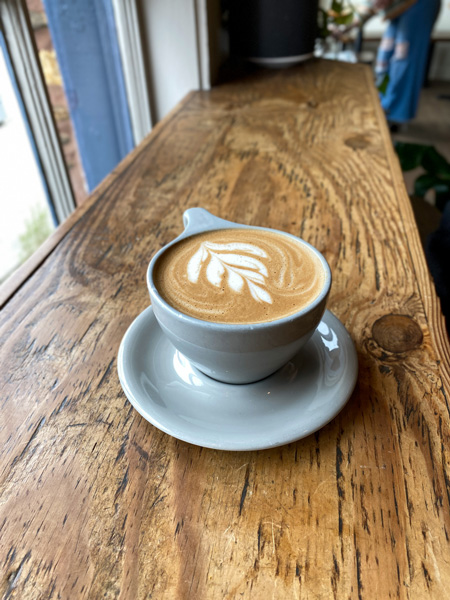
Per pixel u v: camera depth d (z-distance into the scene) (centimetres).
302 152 55
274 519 20
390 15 184
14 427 24
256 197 46
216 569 19
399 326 30
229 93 76
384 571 18
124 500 21
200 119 65
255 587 18
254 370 23
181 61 78
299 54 85
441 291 54
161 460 22
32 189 99
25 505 20
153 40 78
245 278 24
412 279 34
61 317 31
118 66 86
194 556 19
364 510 20
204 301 23
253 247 27
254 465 22
